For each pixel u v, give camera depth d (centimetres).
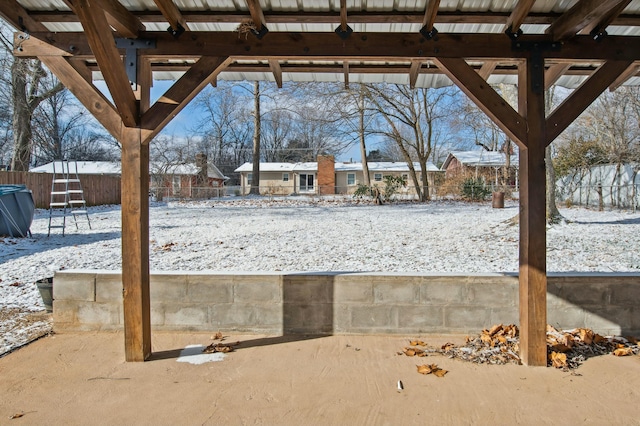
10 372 301
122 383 284
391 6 303
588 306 368
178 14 304
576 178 1931
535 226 308
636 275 368
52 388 277
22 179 1588
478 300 371
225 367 310
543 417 241
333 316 377
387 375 297
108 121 309
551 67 376
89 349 344
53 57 302
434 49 309
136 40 309
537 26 353
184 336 374
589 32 317
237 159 4544
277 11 308
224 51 312
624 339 359
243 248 749
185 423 236
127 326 318
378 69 406
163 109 308
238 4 305
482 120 2373
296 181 3844
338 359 325
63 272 383
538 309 310
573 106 306
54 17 313
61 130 3062
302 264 611
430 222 1159
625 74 353
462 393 270
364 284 375
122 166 309
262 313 379
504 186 2344
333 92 1986
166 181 2492
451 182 2531
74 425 234
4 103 1752
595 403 257
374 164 3831
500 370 304
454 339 366
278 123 4066
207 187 2569
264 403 258
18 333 381
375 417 242
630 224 1026
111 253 725
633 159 1622
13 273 595
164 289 381
